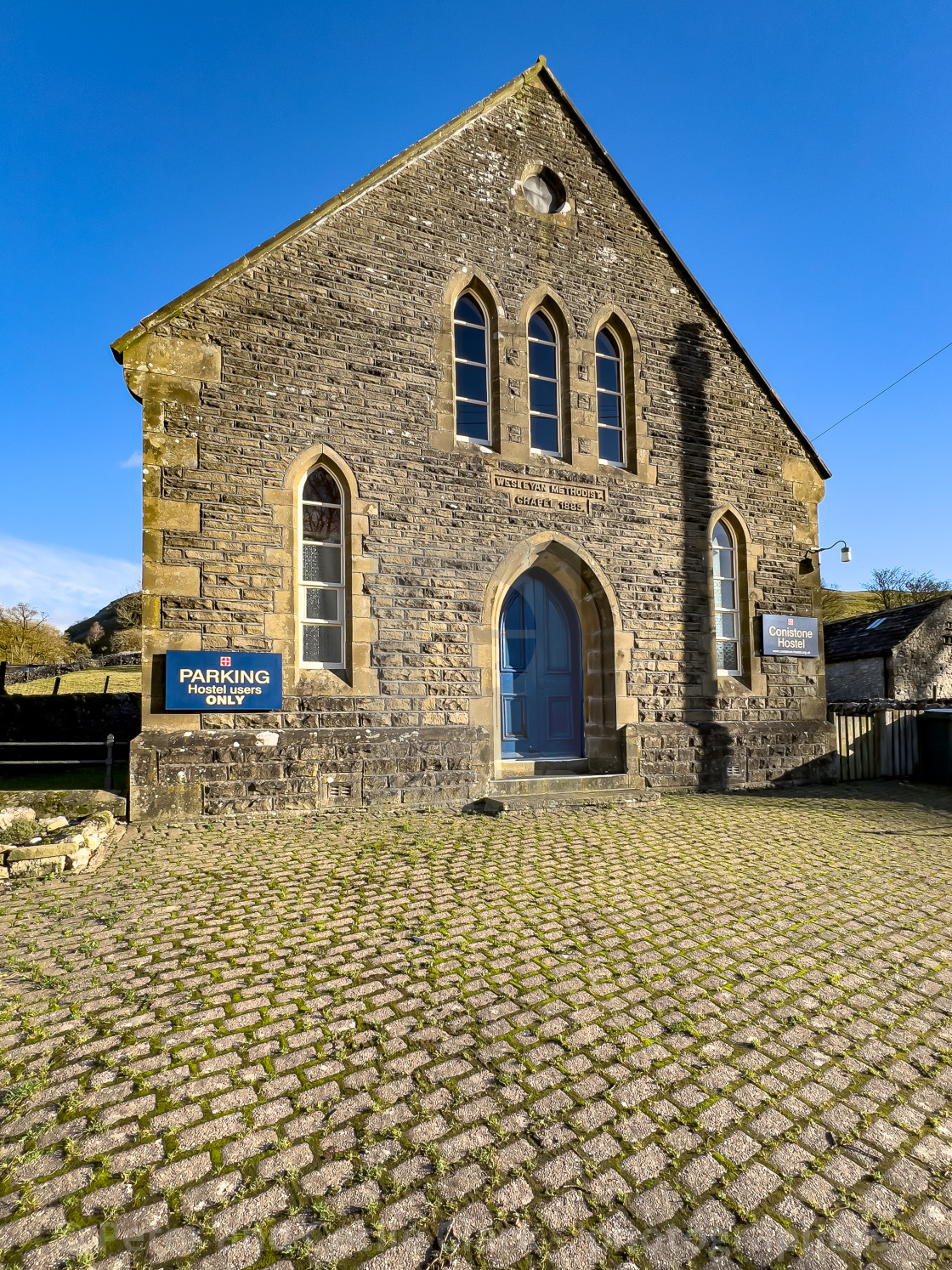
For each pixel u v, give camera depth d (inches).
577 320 433.4
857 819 350.3
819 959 178.5
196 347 331.6
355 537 356.5
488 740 376.2
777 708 471.2
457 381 405.1
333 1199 97.9
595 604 429.1
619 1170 104.1
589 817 343.0
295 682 339.3
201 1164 104.3
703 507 459.8
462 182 403.9
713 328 478.6
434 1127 112.5
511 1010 149.5
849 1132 113.7
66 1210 95.9
